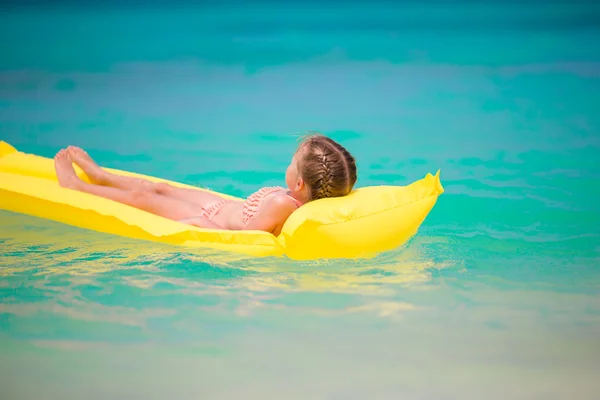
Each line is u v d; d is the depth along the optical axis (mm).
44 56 34094
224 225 15695
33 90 29891
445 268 13711
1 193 15922
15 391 9492
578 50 33469
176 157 22641
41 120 26422
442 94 28953
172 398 9320
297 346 10727
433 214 17203
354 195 14445
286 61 33844
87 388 9539
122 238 14789
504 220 16656
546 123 25297
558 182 19672
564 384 9789
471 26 38156
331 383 9719
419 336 11086
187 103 28562
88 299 12188
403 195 14383
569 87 28891
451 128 25172
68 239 14750
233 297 12352
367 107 27750
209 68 32969
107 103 28531
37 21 39812
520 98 27922
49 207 15484
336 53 34781
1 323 11328
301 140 15016
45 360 10289
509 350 10664
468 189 19219
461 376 9961
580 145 23109
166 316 11625
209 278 13062
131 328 11219
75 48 35312
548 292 12672
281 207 14469
